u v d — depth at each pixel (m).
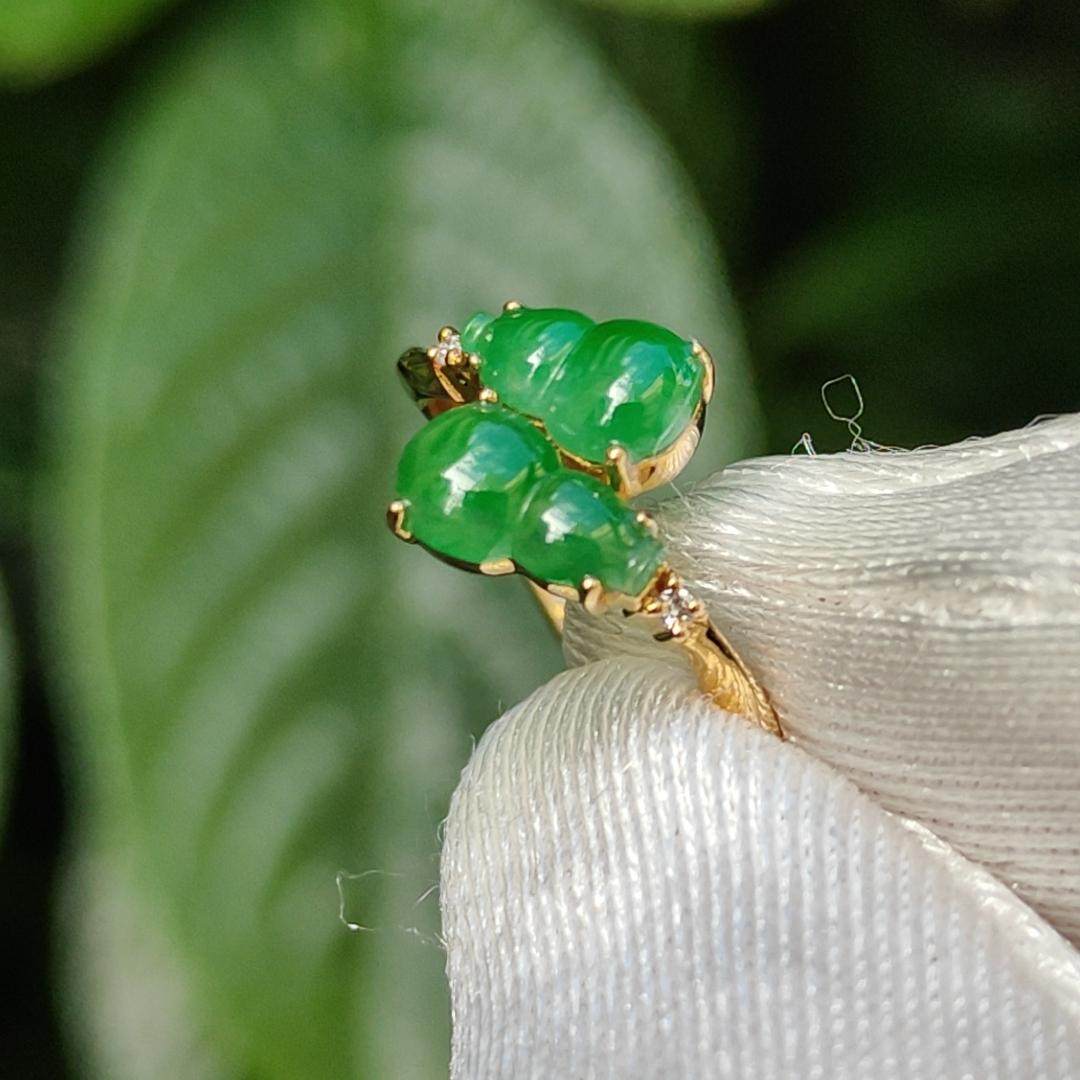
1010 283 0.18
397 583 0.14
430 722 0.13
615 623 0.11
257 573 0.14
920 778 0.11
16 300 0.17
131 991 0.15
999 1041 0.10
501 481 0.10
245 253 0.14
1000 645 0.10
